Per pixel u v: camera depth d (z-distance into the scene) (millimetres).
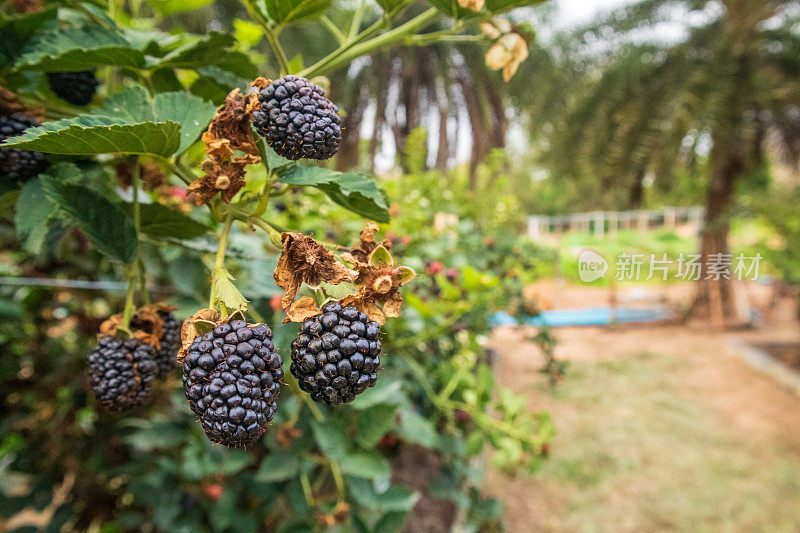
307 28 1242
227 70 208
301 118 120
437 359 450
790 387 1226
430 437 335
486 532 490
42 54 165
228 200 131
